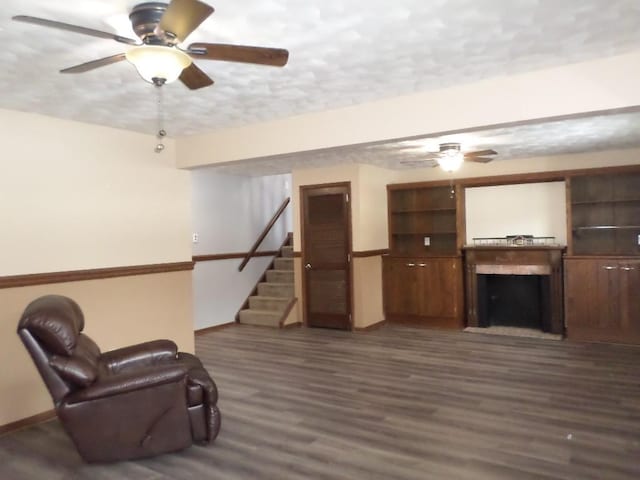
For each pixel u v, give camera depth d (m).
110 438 2.90
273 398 4.12
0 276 3.60
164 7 2.10
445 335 6.48
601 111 2.98
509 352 5.50
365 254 6.80
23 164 3.79
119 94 3.42
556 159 6.23
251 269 8.01
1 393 3.59
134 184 4.61
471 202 7.24
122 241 4.48
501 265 6.64
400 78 3.20
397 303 7.31
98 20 2.26
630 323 5.77
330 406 3.90
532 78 3.14
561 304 6.30
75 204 4.12
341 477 2.76
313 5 2.16
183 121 4.24
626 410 3.67
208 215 7.19
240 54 2.19
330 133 3.94
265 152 4.31
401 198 7.57
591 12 2.32
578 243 6.30
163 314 4.81
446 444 3.15
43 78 3.05
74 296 4.08
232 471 2.87
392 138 3.65
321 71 3.02
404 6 2.21
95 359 3.18
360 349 5.80
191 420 3.13
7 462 3.10
